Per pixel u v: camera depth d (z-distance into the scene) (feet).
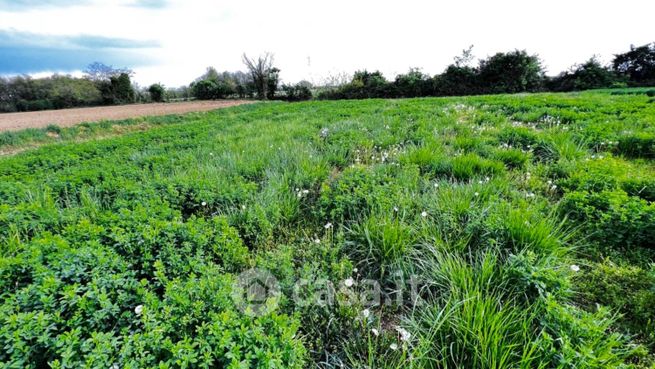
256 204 11.63
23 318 5.62
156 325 5.75
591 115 25.31
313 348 6.83
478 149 17.67
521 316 6.42
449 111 33.14
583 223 9.66
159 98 141.38
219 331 5.56
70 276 7.20
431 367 5.92
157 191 13.50
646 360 5.89
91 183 16.33
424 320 6.80
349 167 16.48
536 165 15.51
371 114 36.19
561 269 7.66
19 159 24.45
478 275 7.50
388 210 10.73
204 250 9.32
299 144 21.15
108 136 50.47
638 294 7.14
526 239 8.49
